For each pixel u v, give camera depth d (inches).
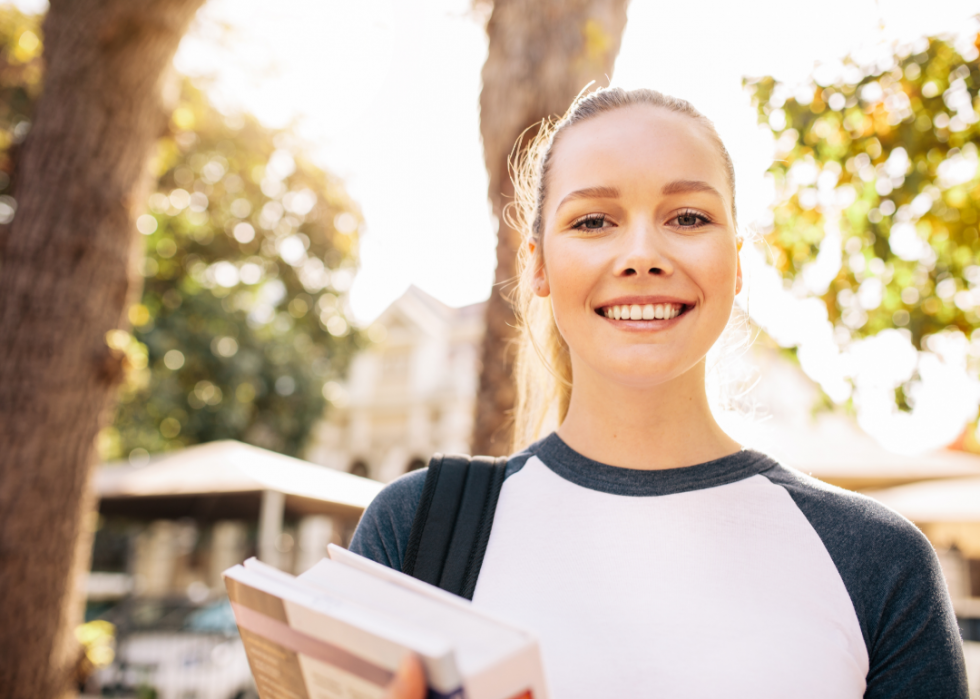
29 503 145.9
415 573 42.8
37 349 151.7
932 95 143.9
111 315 162.2
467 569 42.6
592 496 43.8
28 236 156.8
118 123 165.9
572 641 38.8
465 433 970.1
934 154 147.4
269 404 690.8
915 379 161.9
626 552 41.2
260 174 478.9
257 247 551.2
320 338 679.1
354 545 46.5
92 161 162.1
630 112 46.1
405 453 997.2
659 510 42.5
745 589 39.4
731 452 47.2
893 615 39.8
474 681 25.3
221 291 650.8
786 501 43.2
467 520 44.4
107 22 162.9
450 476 46.6
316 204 497.4
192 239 559.8
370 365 1049.5
